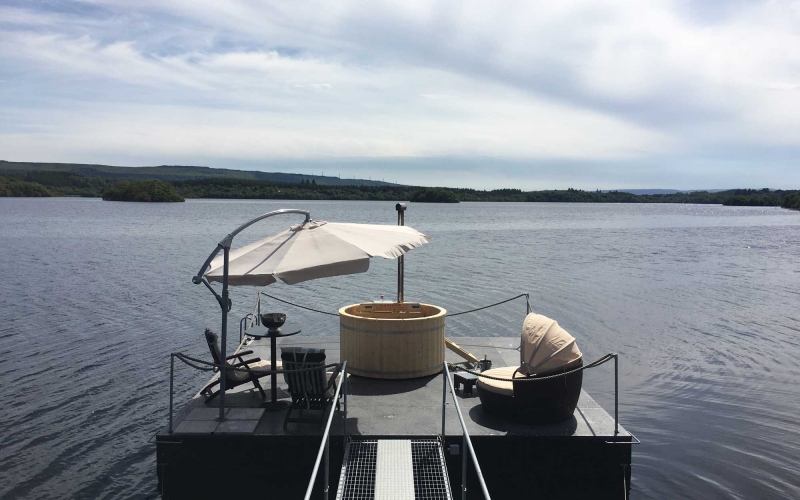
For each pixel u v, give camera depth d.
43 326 19.31
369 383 10.21
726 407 13.12
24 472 9.77
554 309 23.36
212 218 92.88
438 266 36.91
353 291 27.52
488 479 8.27
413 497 7.02
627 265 38.47
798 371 15.68
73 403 12.72
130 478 9.64
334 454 8.20
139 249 44.84
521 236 64.75
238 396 9.67
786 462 10.52
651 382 14.84
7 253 41.12
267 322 9.26
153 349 16.88
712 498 9.32
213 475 8.20
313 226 9.59
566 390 8.48
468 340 13.34
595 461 8.30
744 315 22.61
